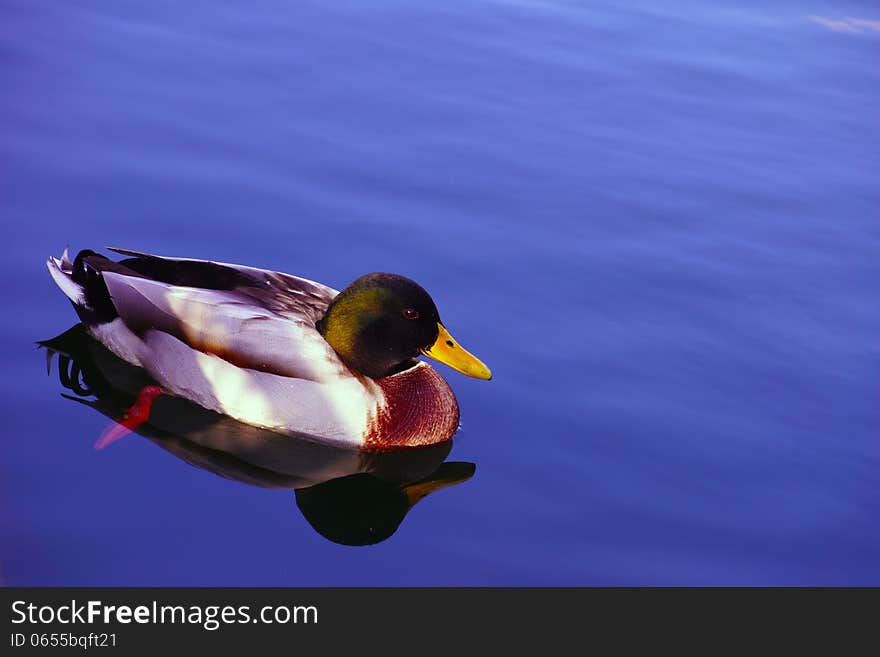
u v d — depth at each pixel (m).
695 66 17.84
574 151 15.70
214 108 15.69
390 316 11.09
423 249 13.62
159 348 11.33
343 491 10.65
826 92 17.42
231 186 14.31
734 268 13.82
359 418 11.02
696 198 15.02
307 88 16.33
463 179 14.91
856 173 15.77
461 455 11.12
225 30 17.45
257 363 10.91
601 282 13.39
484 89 16.81
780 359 12.46
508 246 13.82
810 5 19.91
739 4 19.83
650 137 16.17
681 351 12.46
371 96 16.34
